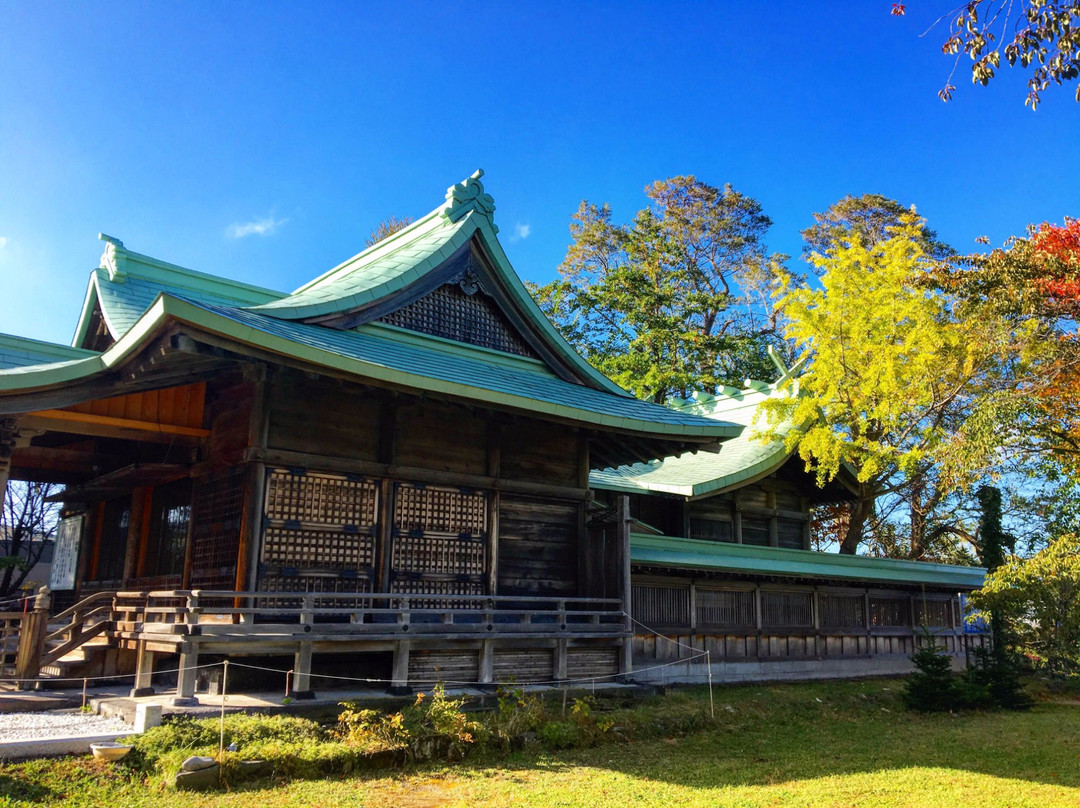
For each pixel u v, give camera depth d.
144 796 7.48
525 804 7.97
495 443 14.73
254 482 11.73
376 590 12.79
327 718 10.24
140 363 11.09
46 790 7.30
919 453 24.09
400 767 9.27
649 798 8.42
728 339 39.72
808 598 20.50
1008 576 20.31
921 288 26.02
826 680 19.62
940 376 24.97
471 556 14.12
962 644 24.52
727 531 23.61
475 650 12.65
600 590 15.34
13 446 11.60
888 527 37.22
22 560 24.45
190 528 13.33
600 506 16.86
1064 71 8.69
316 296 13.73
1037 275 23.31
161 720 8.99
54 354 13.25
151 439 12.98
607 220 45.84
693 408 29.52
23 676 11.08
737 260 49.97
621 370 36.03
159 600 13.56
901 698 17.67
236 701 10.20
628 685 14.33
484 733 10.16
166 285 15.92
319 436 12.58
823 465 23.19
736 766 10.38
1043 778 10.12
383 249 18.08
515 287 16.55
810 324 25.61
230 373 12.80
